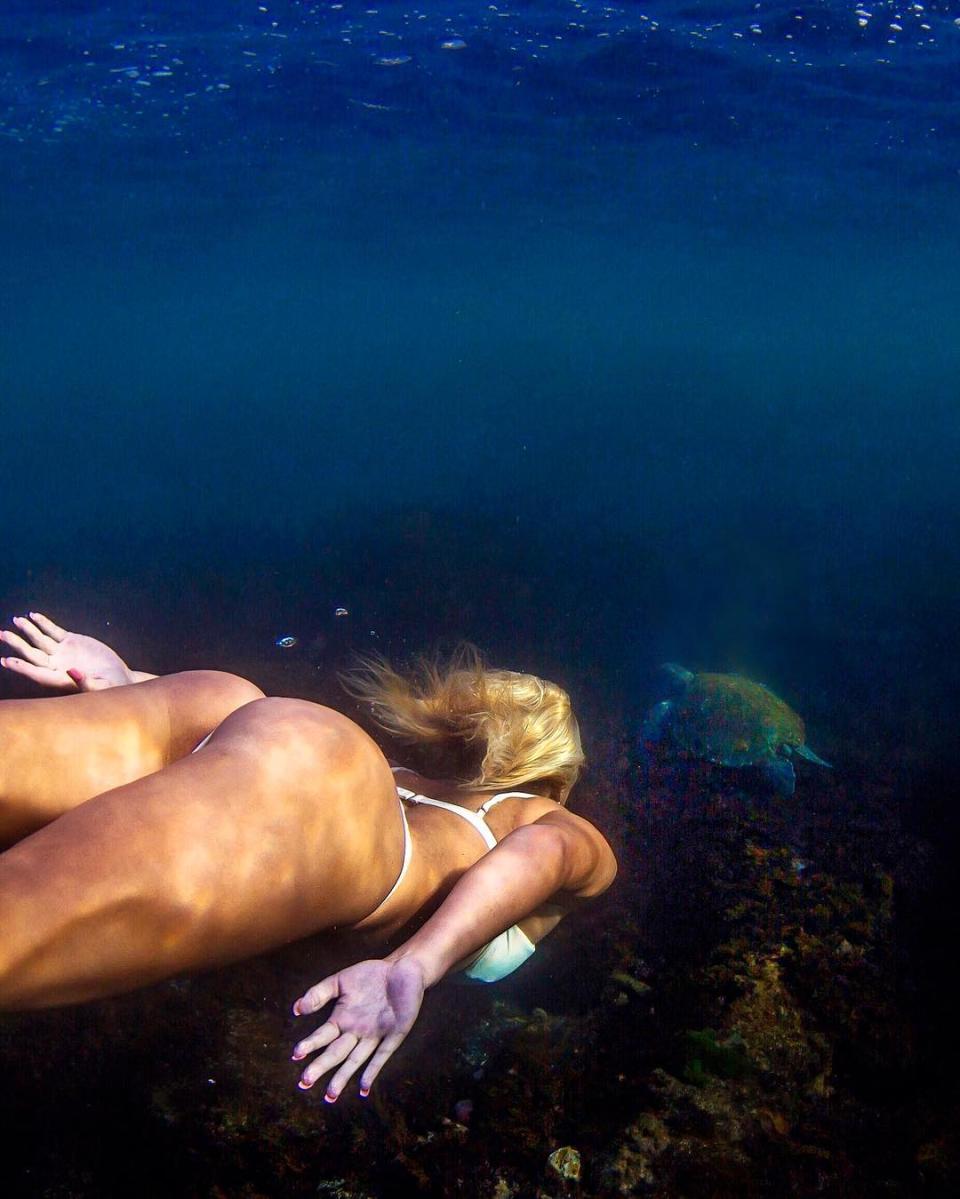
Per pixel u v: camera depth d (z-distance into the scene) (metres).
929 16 13.01
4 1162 3.84
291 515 20.34
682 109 18.41
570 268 51.31
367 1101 4.00
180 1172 3.78
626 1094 4.00
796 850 6.20
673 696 8.55
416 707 3.06
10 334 90.94
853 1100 4.10
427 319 93.06
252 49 15.16
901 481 27.86
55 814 2.23
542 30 14.35
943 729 8.62
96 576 14.07
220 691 2.53
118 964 1.75
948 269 46.94
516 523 18.12
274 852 1.96
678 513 20.47
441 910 2.22
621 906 5.41
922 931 5.30
